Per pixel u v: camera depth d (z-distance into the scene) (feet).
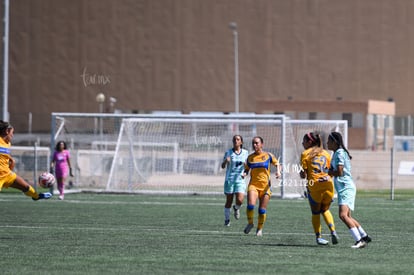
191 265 111.55
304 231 168.45
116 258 118.83
